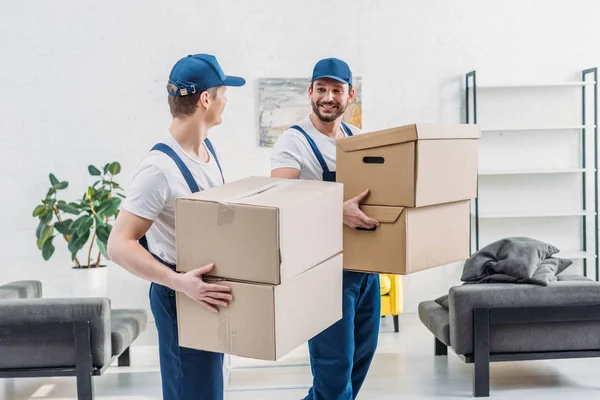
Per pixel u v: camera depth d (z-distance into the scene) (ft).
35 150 19.42
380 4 19.66
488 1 19.85
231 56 19.48
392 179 8.56
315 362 10.00
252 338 6.44
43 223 17.83
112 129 19.48
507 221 20.22
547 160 20.24
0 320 12.07
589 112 20.16
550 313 12.62
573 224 20.33
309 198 6.75
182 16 19.34
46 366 12.29
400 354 15.87
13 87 19.27
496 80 19.98
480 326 12.62
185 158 7.41
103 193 17.92
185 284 6.54
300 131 10.00
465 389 13.29
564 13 19.99
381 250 8.77
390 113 19.86
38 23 19.20
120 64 19.36
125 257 6.94
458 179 9.04
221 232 6.44
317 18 19.54
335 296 7.53
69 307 12.12
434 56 19.84
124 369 15.25
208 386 7.43
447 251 9.19
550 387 13.32
